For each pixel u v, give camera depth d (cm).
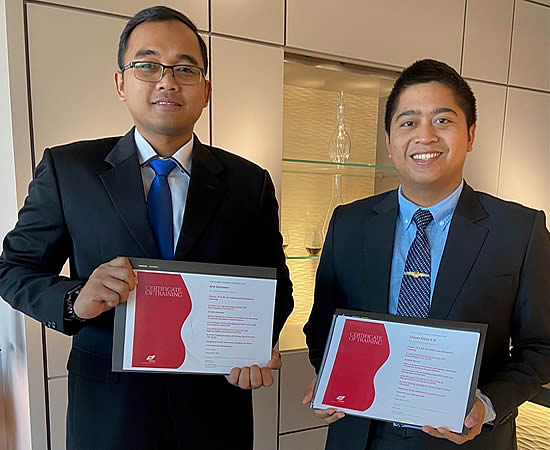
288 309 105
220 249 91
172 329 81
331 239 109
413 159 89
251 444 102
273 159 163
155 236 88
